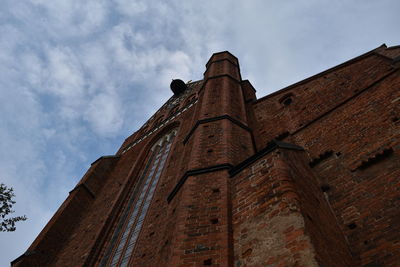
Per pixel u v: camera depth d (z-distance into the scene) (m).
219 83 15.80
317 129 9.72
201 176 8.10
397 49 9.98
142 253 9.45
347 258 5.43
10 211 12.66
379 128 7.73
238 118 11.99
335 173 7.54
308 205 5.57
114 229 12.91
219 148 9.30
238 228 5.84
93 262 11.22
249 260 4.96
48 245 13.66
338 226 6.29
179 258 5.71
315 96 12.02
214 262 5.44
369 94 9.03
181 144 14.92
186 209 6.99
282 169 6.18
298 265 4.16
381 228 5.69
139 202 13.63
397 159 6.61
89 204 17.31
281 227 4.96
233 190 7.09
